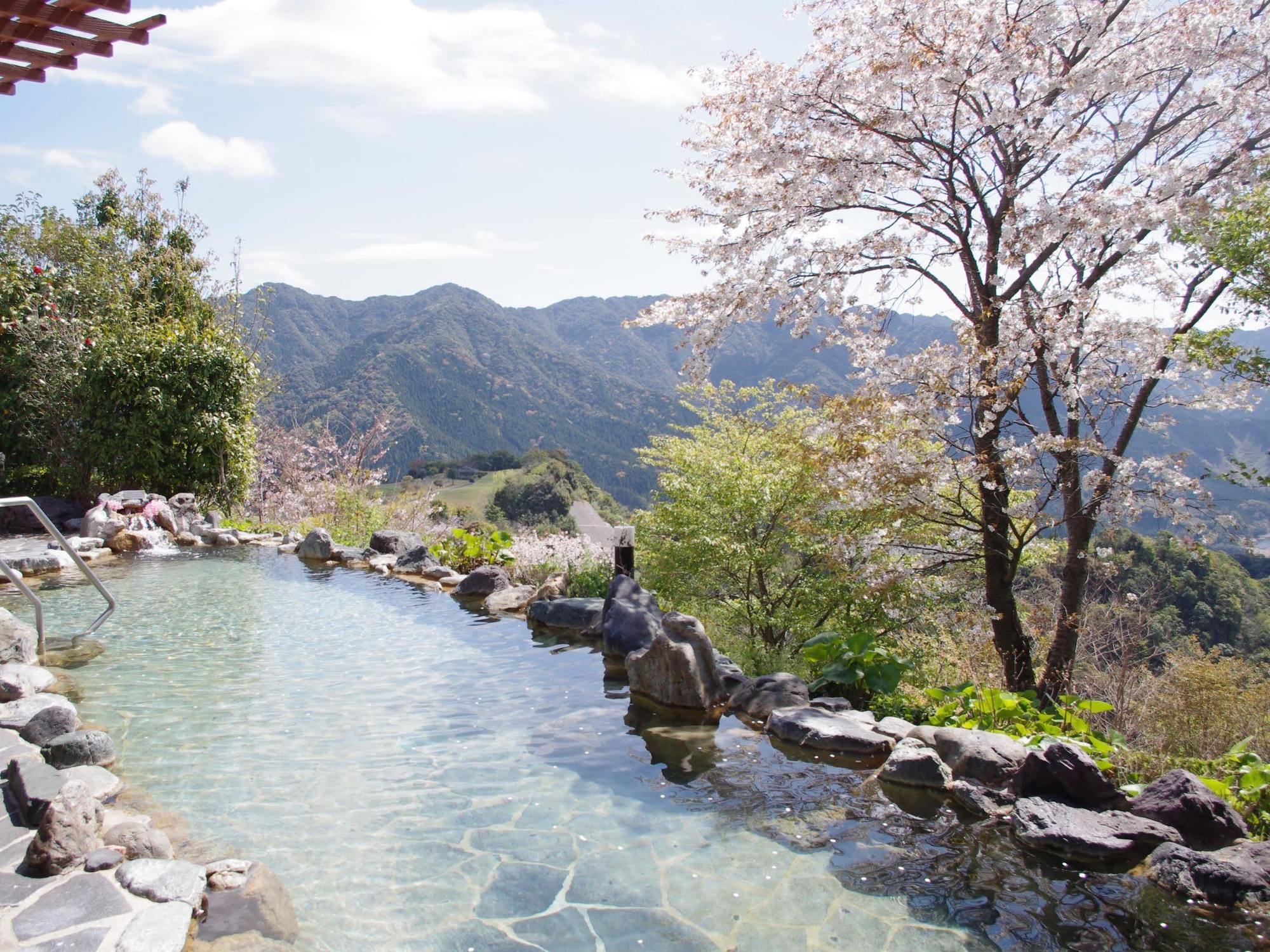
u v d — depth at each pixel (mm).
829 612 9320
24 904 2770
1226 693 7156
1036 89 6957
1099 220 6730
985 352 7039
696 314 8078
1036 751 4082
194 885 2938
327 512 14453
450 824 3717
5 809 3480
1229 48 7453
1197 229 7105
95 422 12492
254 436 14828
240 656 6355
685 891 3213
